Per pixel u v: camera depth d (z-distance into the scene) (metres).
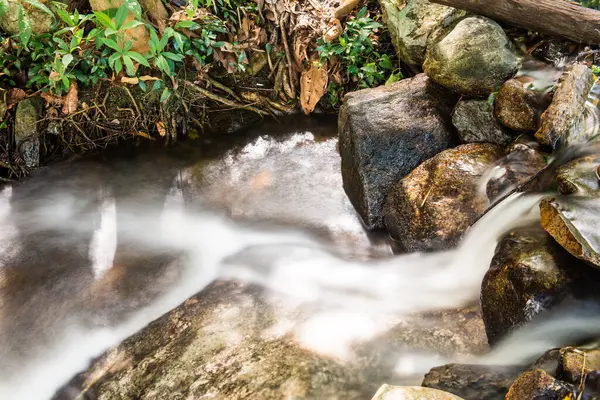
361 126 4.23
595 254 2.39
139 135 5.49
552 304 2.50
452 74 3.98
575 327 2.41
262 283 3.73
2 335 3.44
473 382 2.39
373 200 4.14
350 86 5.36
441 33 4.41
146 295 3.71
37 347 3.34
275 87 5.46
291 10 5.16
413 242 3.74
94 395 2.89
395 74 5.14
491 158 3.73
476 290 3.29
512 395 2.08
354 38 5.07
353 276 3.76
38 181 5.11
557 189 2.98
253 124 5.66
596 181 2.81
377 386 2.62
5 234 4.45
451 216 3.57
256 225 4.48
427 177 3.85
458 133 4.11
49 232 4.46
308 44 5.19
